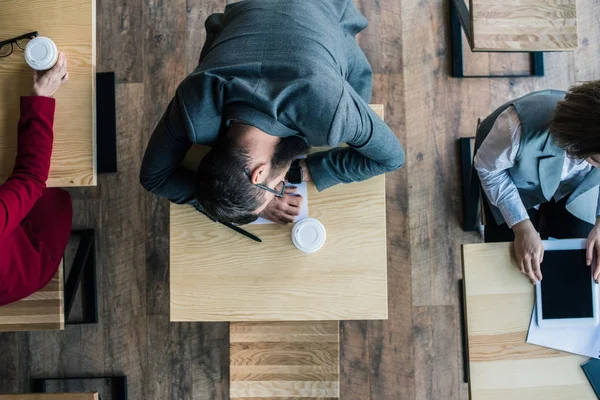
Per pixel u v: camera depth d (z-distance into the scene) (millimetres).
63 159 1474
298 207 1377
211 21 1298
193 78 970
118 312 2164
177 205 1421
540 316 1441
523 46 1647
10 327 1674
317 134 982
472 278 1475
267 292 1402
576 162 1396
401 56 2197
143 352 2154
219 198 946
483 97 2186
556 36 1646
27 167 1380
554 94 1371
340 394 2139
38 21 1485
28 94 1473
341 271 1393
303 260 1398
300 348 1577
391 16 2201
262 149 963
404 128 2186
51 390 2160
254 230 1411
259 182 972
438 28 2197
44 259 1627
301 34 1000
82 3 1477
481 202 1798
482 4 1652
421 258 2150
